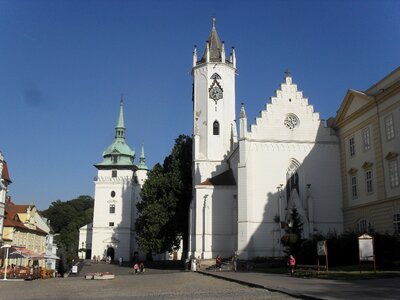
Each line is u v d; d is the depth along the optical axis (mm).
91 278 53906
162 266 90625
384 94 51500
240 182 62906
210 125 83062
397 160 49438
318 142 65062
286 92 66312
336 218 62781
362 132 57844
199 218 70438
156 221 78438
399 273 34281
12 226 79938
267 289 28609
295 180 64000
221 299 23547
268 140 64562
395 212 49781
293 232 55125
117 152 129625
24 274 55219
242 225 61625
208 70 85062
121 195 126250
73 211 181375
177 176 82562
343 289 25688
